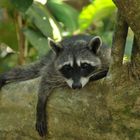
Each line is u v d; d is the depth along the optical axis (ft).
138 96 28.73
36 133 33.53
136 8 26.05
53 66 35.17
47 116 32.68
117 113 29.48
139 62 27.84
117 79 28.94
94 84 30.81
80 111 30.96
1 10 45.42
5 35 47.14
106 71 33.81
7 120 34.94
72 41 36.88
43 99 32.94
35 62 39.29
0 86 37.32
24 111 34.17
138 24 26.43
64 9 51.13
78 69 34.17
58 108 32.09
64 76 34.14
